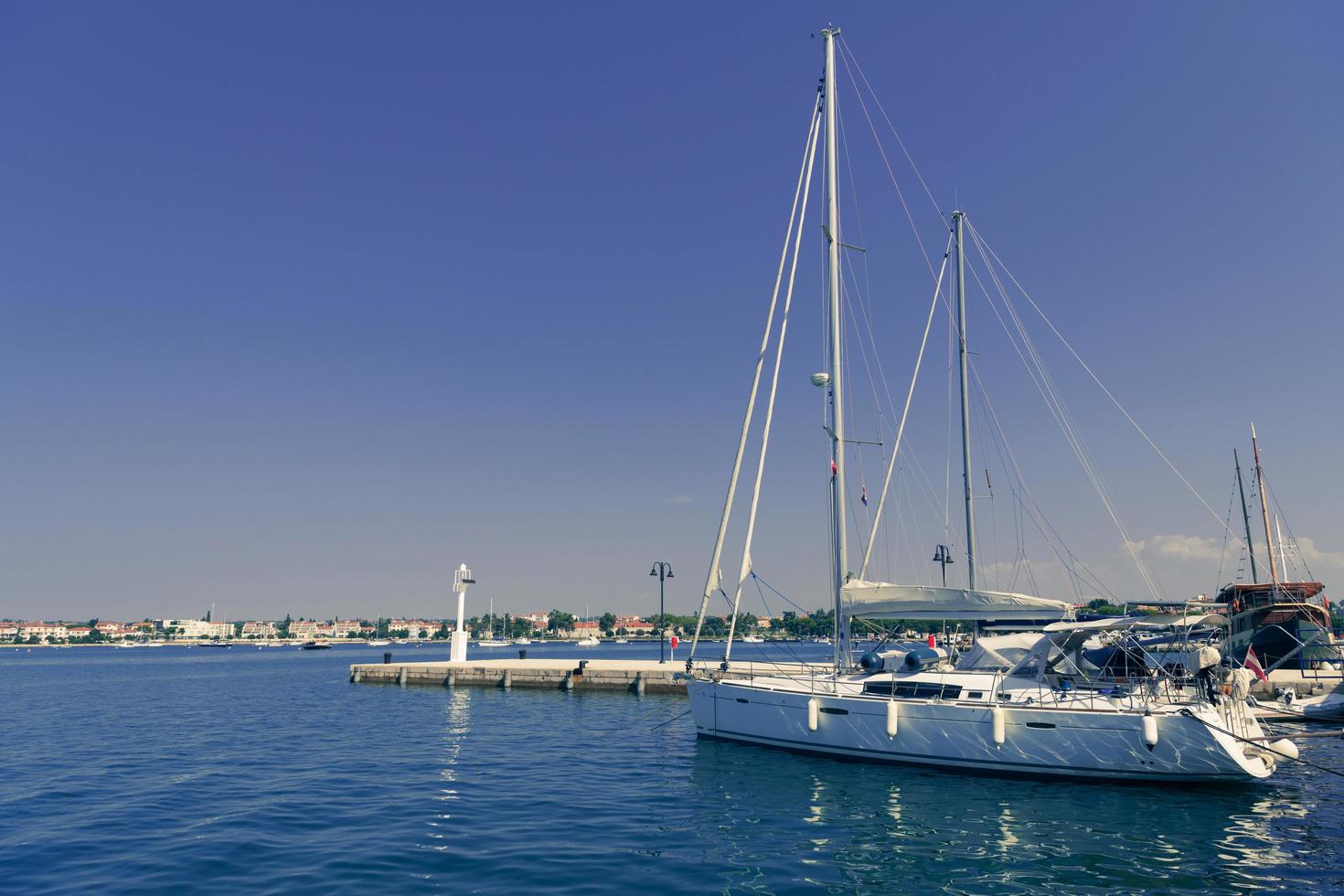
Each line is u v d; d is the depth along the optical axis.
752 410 20.98
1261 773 13.55
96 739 22.83
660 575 43.19
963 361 27.53
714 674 20.45
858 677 17.92
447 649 169.62
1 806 13.82
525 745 20.62
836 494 19.00
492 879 9.80
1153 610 16.12
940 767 15.62
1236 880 9.77
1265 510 39.03
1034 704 14.98
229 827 12.33
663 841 11.52
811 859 10.69
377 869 10.14
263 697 37.91
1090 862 10.47
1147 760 13.94
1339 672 29.66
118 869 10.19
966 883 9.72
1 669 86.25
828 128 20.08
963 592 16.77
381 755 19.17
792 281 21.86
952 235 28.55
